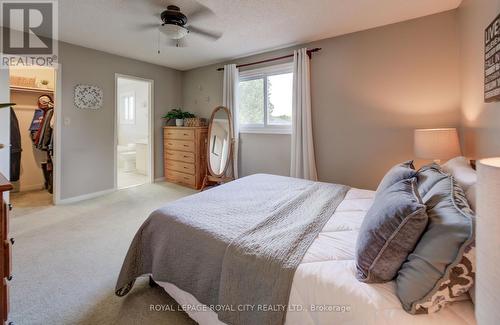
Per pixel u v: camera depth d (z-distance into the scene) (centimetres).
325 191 208
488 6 170
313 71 329
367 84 294
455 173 144
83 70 358
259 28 288
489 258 50
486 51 171
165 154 479
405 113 274
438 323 78
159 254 146
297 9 244
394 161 283
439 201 102
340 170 319
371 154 297
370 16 259
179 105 499
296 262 105
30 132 405
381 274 93
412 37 265
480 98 191
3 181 99
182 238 137
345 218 152
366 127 298
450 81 248
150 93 450
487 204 51
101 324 139
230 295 111
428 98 260
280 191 207
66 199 352
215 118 440
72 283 174
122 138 668
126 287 156
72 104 350
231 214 154
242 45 346
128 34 310
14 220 286
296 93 335
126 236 249
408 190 111
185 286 133
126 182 476
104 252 218
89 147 372
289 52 352
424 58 260
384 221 94
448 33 247
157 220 154
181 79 500
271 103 382
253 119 403
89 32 305
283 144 370
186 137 436
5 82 278
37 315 144
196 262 129
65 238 243
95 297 160
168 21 249
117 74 397
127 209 328
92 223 281
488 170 51
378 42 284
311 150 329
